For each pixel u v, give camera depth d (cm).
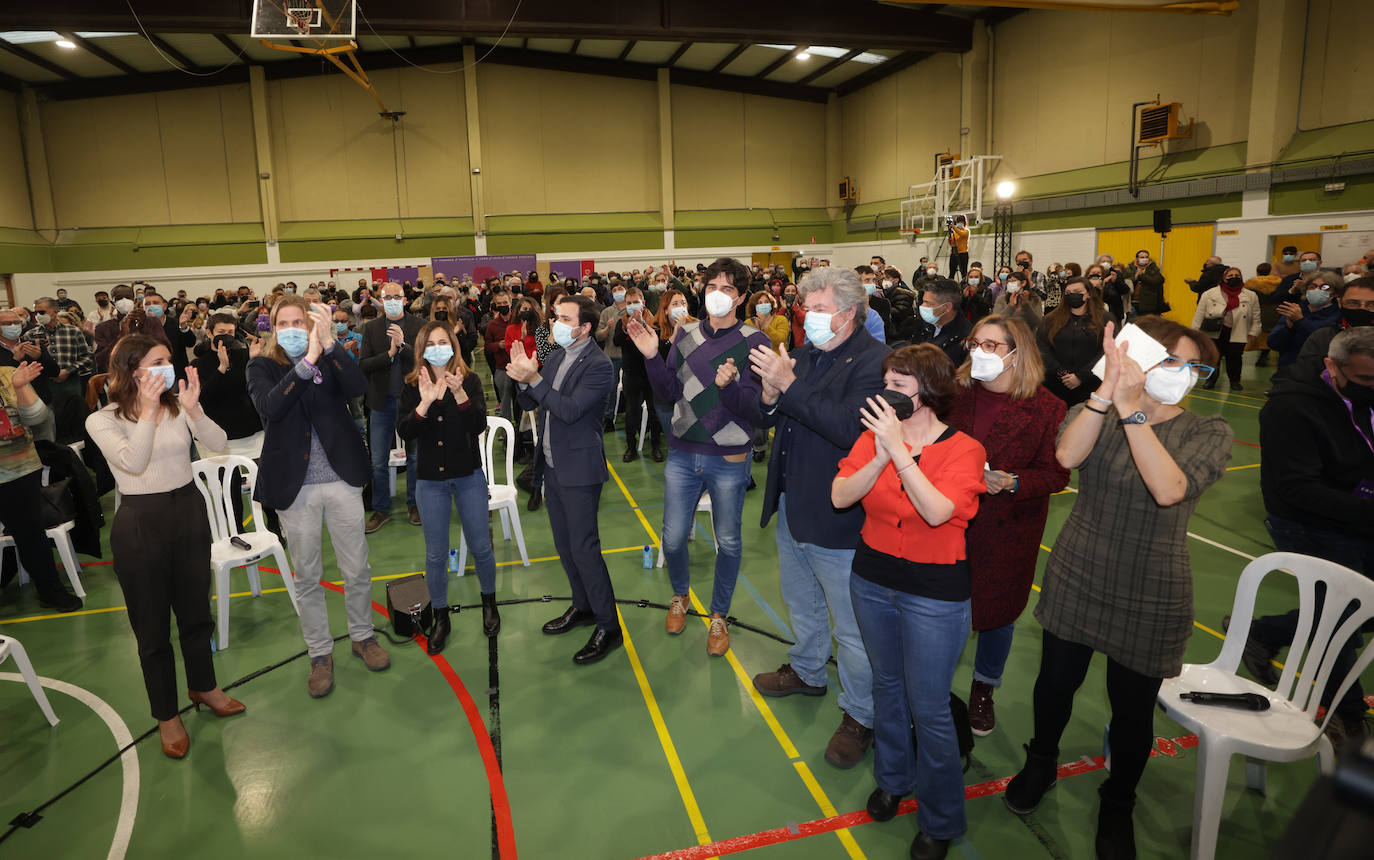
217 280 2005
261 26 1225
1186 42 1331
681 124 2248
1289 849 53
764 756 286
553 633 383
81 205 1938
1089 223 1529
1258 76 1206
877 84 2167
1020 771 271
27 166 1888
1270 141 1199
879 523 218
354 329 762
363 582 348
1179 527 209
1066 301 478
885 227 2150
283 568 403
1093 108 1521
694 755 287
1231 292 918
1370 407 263
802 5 1562
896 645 228
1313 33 1159
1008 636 280
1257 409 834
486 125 2108
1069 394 475
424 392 334
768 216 2355
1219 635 364
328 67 1986
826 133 2400
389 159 2072
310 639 333
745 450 342
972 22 1739
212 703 316
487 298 1370
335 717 317
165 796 271
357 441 334
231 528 412
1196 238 1326
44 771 287
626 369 706
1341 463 269
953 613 210
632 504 593
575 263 2194
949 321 425
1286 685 234
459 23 1411
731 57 2059
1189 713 225
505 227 2148
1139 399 210
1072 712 310
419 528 548
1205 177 1302
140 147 1942
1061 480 251
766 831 248
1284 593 410
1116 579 216
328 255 2047
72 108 1898
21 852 245
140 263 1959
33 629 406
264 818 258
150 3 1266
